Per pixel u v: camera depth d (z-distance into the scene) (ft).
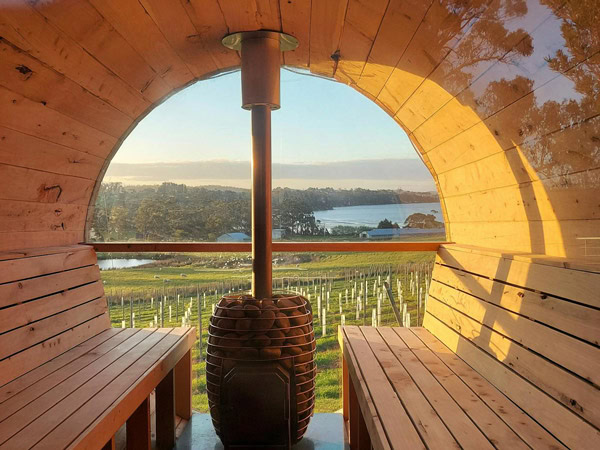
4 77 8.84
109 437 7.48
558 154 7.75
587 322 6.11
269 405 10.05
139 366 9.77
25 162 10.76
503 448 5.88
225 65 13.48
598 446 5.29
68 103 10.70
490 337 8.80
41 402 7.91
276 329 10.29
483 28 7.48
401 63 10.57
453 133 11.25
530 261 7.93
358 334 12.17
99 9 8.79
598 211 7.04
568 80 6.75
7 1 7.45
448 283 11.75
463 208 12.78
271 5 9.93
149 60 11.41
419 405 7.34
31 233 11.80
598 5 5.52
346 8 9.43
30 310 9.85
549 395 6.60
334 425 12.94
